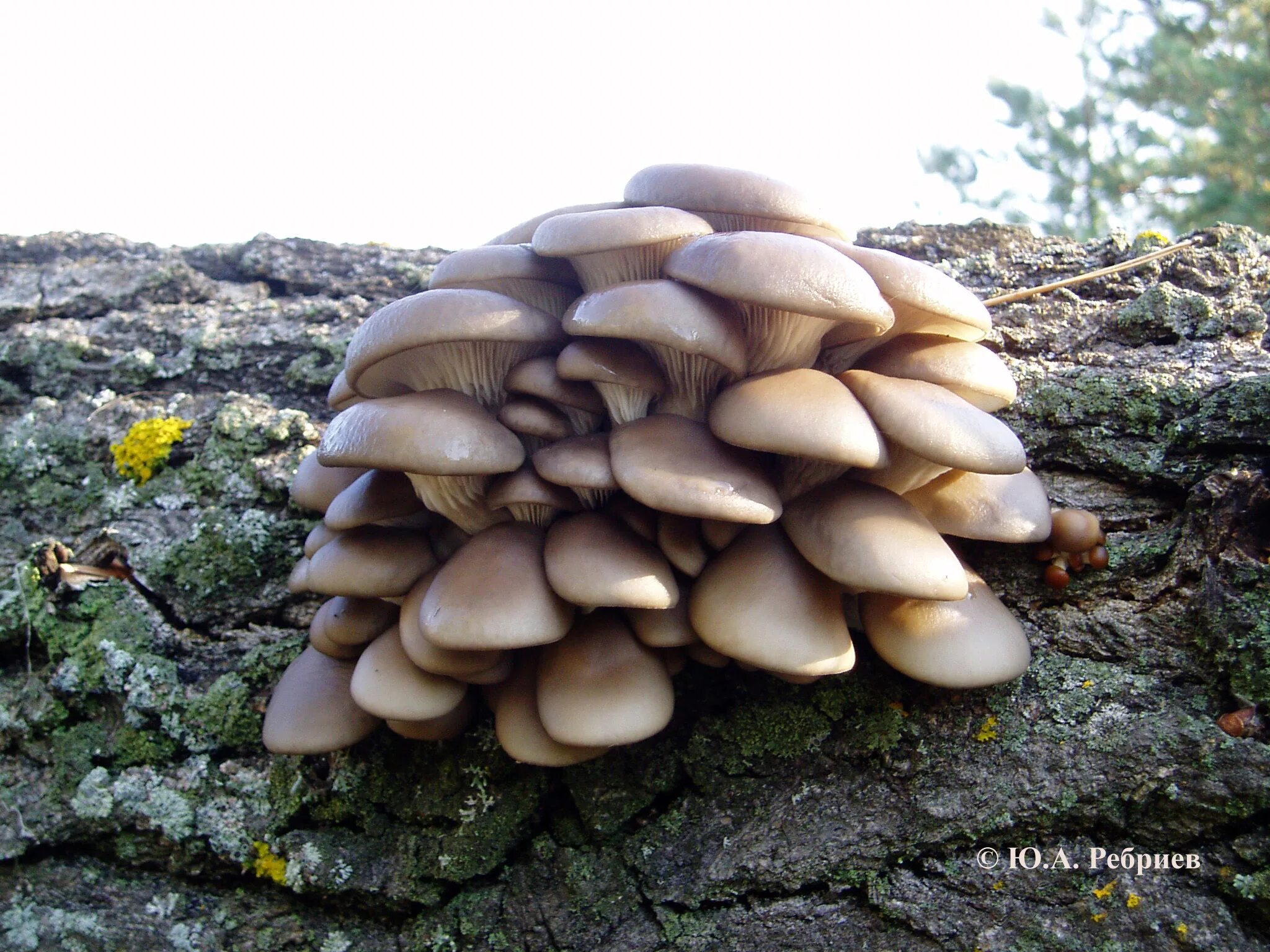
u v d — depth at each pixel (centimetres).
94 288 56
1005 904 38
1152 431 41
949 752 39
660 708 38
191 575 48
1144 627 39
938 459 36
